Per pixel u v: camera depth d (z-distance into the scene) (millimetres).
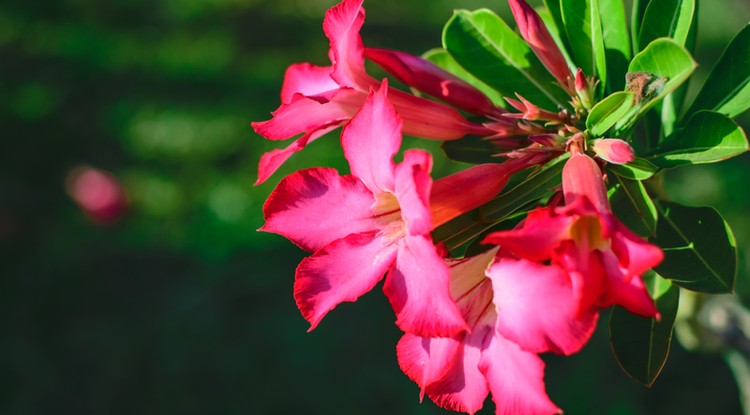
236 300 5754
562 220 1291
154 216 6648
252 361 5348
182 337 5535
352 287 1501
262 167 1765
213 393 5250
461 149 2021
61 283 6039
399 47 8742
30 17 9516
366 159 1513
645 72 1586
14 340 5652
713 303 2646
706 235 1745
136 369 5438
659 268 1752
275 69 8547
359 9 1677
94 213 6418
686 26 1789
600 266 1289
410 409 5008
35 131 7578
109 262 6188
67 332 5723
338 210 1582
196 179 6973
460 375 1520
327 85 1932
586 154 1634
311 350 5340
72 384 5426
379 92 1476
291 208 1604
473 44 2025
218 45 9000
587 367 5117
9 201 6609
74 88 8242
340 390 5145
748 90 1805
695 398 5016
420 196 1346
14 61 8680
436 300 1366
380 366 5227
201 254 6188
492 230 1669
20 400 5328
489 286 1546
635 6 1964
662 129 2100
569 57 2010
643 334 1789
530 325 1327
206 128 7527
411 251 1404
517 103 1801
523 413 1396
